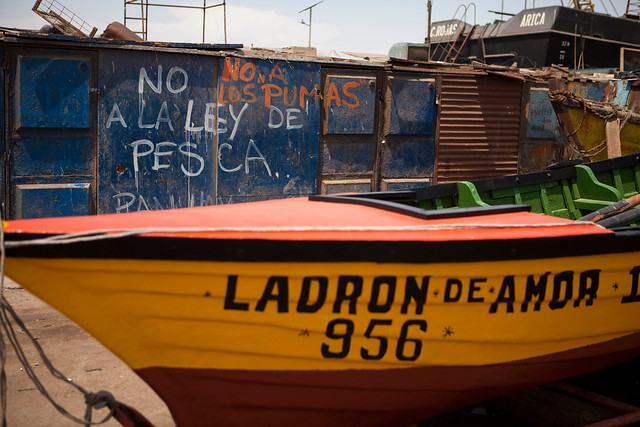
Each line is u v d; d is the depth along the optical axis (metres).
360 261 2.55
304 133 7.51
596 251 3.05
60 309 2.28
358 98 7.74
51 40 6.20
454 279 2.75
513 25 16.28
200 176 7.11
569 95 7.59
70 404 3.56
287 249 2.44
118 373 4.05
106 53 6.47
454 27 17.77
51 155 6.40
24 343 4.46
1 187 6.21
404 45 8.69
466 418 3.69
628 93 9.76
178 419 2.78
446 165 8.52
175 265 2.33
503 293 2.88
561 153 9.39
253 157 7.30
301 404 2.88
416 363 2.87
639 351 3.83
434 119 8.37
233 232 2.40
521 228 2.94
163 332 2.48
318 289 2.57
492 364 3.05
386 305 2.69
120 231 2.23
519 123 9.02
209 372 2.63
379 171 8.12
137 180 6.81
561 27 15.34
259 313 2.54
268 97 7.26
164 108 6.82
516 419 3.61
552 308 3.06
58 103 6.31
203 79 6.94
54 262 2.17
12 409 3.45
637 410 3.24
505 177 4.41
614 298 3.28
